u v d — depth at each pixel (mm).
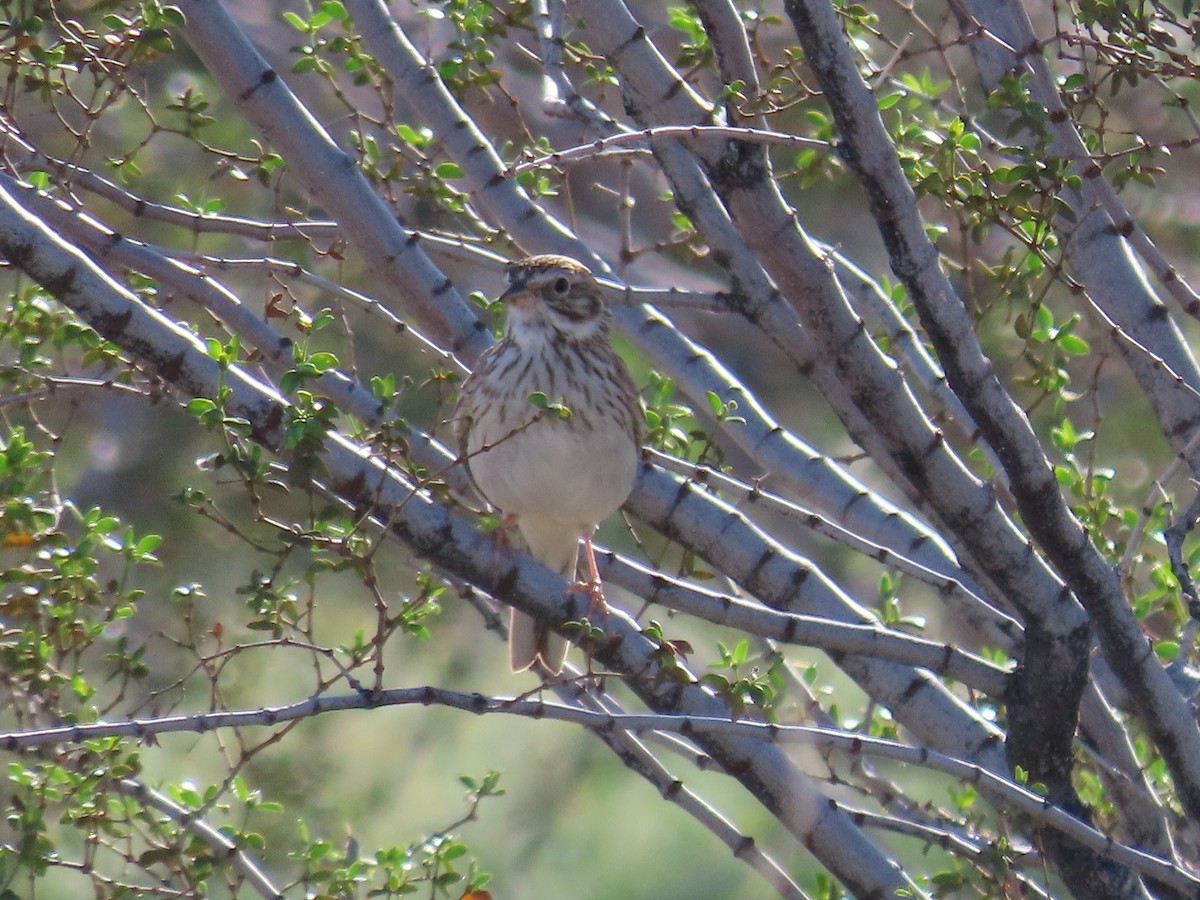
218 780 16250
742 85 9242
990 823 13039
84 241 9641
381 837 20578
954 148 9766
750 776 10445
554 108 10320
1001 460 9164
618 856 23250
